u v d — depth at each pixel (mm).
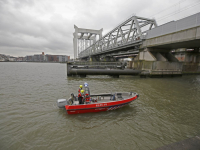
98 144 4883
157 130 5969
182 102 10078
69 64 25156
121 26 39406
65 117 7000
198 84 19094
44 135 5387
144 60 27406
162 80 21891
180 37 19438
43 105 8711
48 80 19500
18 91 12422
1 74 26422
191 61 36844
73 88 13977
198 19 16859
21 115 7160
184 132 5895
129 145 4871
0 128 5855
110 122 6570
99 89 13633
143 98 10695
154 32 25203
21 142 4949
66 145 4801
